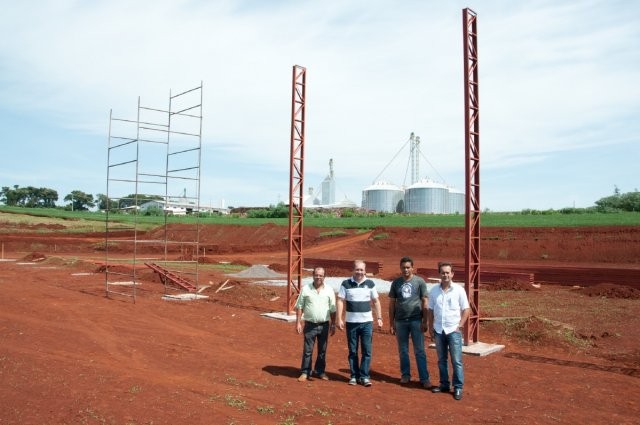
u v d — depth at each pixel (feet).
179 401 23.34
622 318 51.75
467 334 37.99
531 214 237.45
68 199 462.19
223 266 124.36
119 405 22.31
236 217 287.48
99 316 48.16
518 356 35.96
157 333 41.81
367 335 27.81
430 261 139.64
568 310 56.65
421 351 28.09
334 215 316.60
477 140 40.24
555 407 24.63
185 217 278.87
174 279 74.64
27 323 42.47
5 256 145.48
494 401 25.53
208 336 41.57
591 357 36.42
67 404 22.27
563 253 135.64
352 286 28.07
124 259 141.18
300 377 28.48
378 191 408.67
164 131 65.62
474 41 40.47
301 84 52.01
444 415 22.99
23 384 25.05
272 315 50.37
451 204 386.32
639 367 33.04
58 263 113.39
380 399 25.26
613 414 23.71
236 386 26.84
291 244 51.01
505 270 92.38
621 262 126.00
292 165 51.52
